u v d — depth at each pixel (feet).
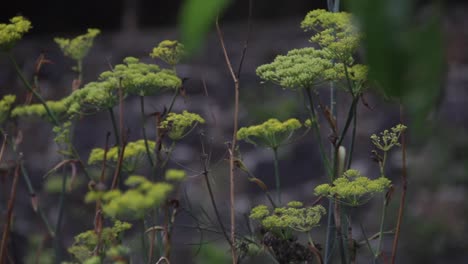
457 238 27.76
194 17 2.60
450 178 29.55
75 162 8.02
